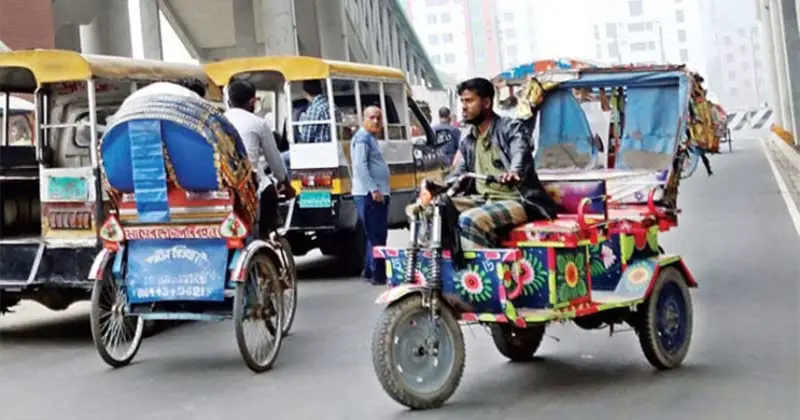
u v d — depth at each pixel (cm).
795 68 3922
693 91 989
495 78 1132
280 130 1399
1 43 2188
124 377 831
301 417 682
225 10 4134
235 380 802
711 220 1794
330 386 764
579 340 879
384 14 5375
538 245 684
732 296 1062
